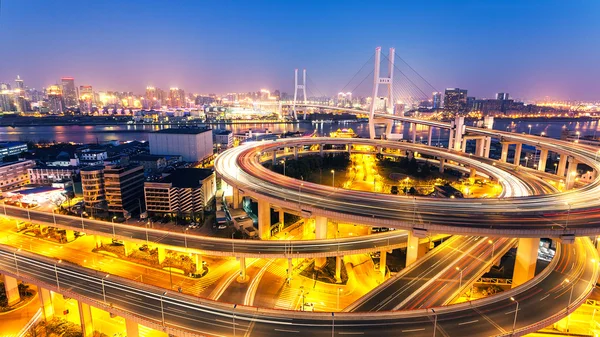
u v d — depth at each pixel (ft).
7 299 322.34
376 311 249.14
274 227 465.06
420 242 336.70
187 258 382.83
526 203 368.48
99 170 529.86
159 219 504.43
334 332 219.00
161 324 231.50
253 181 474.90
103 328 293.23
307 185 455.63
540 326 226.58
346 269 368.07
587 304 300.81
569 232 287.28
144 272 362.94
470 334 215.10
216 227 478.59
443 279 287.07
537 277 282.15
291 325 227.20
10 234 459.73
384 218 325.83
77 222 426.51
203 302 257.55
